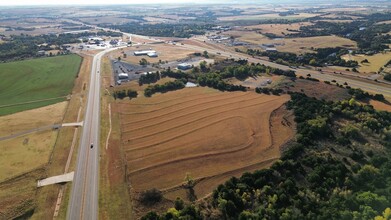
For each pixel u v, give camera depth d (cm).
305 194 8688
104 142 12469
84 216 8588
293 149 10812
